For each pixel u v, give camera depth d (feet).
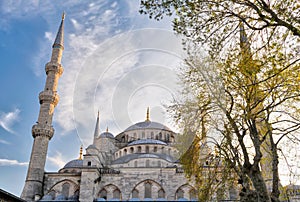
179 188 173.99
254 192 58.54
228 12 48.52
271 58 46.16
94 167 172.35
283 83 55.52
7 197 111.34
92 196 163.53
